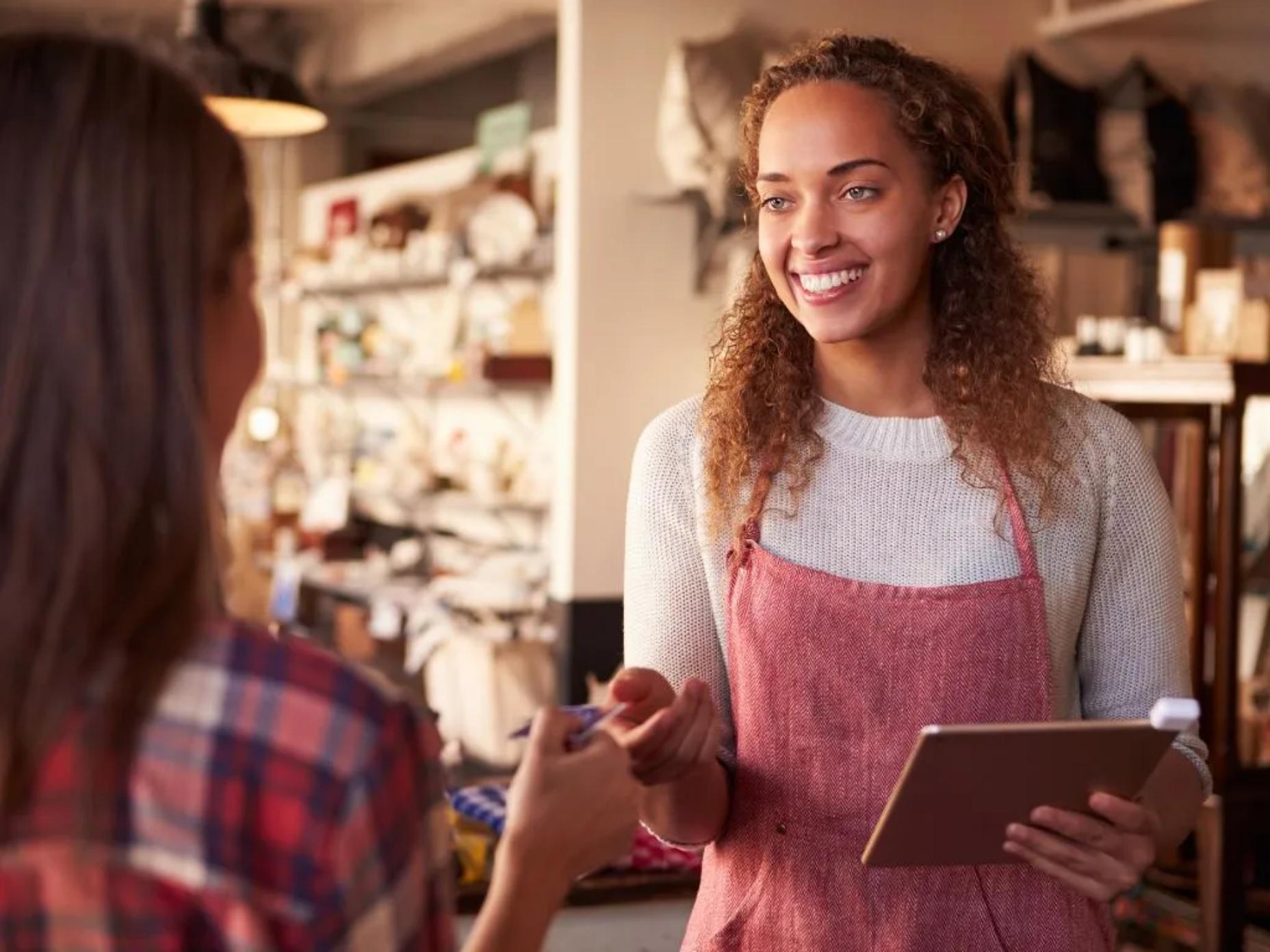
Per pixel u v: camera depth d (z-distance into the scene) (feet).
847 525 5.73
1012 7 19.61
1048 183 18.01
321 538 27.55
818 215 5.57
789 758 5.60
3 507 2.79
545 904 3.63
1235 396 11.57
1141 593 5.80
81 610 2.78
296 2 28.09
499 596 21.33
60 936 2.80
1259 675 11.69
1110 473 5.79
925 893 5.45
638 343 18.72
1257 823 11.67
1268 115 19.11
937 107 5.66
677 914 9.23
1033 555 5.59
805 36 18.66
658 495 6.06
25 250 2.82
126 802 2.81
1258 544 11.68
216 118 3.07
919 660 5.48
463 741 20.97
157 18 28.63
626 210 18.56
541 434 24.68
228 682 2.90
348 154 35.42
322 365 29.89
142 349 2.84
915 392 5.87
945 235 5.80
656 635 5.98
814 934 5.51
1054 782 4.66
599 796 3.76
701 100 17.13
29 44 2.94
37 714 2.76
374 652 23.98
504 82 32.48
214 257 3.00
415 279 25.62
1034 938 5.43
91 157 2.85
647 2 18.40
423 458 26.30
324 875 2.85
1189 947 12.09
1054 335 6.15
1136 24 18.94
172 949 2.79
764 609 5.65
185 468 2.88
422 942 3.05
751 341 6.00
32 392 2.80
